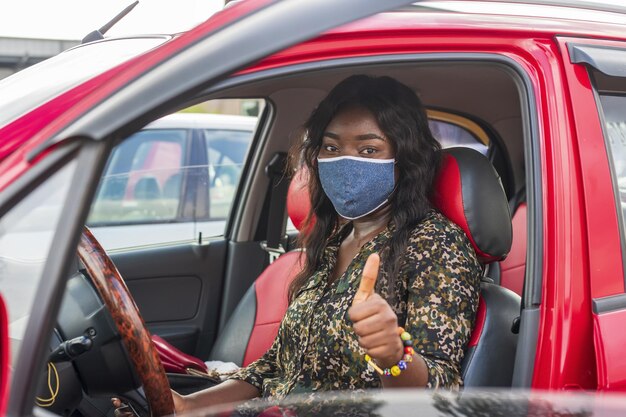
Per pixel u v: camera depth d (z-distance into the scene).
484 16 1.78
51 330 1.14
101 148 1.18
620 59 1.84
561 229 1.72
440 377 1.83
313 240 2.35
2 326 1.15
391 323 1.59
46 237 1.16
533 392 1.28
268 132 3.29
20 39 5.20
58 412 1.91
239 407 1.36
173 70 1.22
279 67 1.49
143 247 3.39
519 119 3.15
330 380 2.07
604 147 1.79
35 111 1.50
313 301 2.19
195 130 5.01
